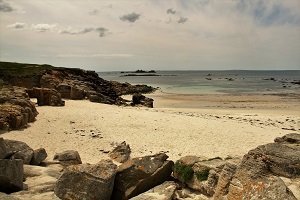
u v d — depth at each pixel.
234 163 9.88
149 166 11.77
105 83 69.38
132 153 19.58
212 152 19.89
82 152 19.59
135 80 141.62
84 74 65.56
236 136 24.31
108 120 29.03
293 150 9.37
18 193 10.22
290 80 133.75
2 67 60.22
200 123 28.98
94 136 23.33
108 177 10.59
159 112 36.59
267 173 8.81
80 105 39.12
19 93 34.69
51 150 19.72
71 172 10.50
